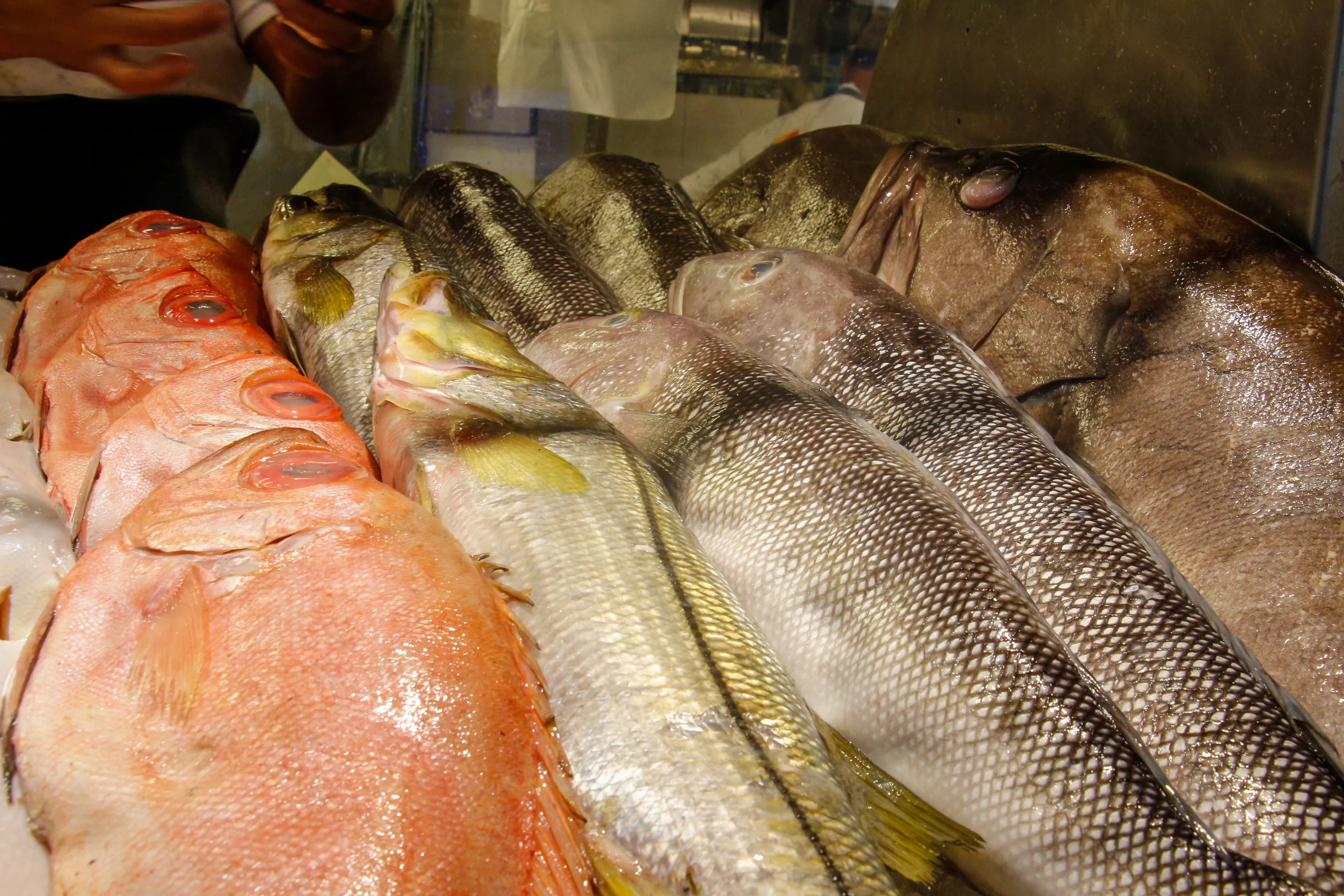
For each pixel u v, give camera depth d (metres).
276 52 0.93
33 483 0.46
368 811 0.30
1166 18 0.77
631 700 0.39
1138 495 0.64
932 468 0.58
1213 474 0.61
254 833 0.30
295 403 0.46
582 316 0.75
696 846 0.36
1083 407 0.68
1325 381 0.60
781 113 1.61
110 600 0.35
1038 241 0.72
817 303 0.69
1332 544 0.56
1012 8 0.97
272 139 1.34
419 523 0.37
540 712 0.35
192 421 0.45
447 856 0.30
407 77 1.40
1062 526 0.53
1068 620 0.50
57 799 0.31
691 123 1.60
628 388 0.61
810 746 0.40
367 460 0.46
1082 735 0.43
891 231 0.81
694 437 0.56
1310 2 0.64
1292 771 0.43
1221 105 0.72
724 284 0.74
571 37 1.44
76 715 0.32
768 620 0.50
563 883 0.32
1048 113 0.93
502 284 0.78
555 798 0.33
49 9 0.62
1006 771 0.43
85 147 0.81
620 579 0.43
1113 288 0.68
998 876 0.42
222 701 0.32
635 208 0.92
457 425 0.49
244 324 0.56
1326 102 0.64
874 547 0.49
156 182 0.85
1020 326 0.72
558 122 1.52
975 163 0.77
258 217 1.34
